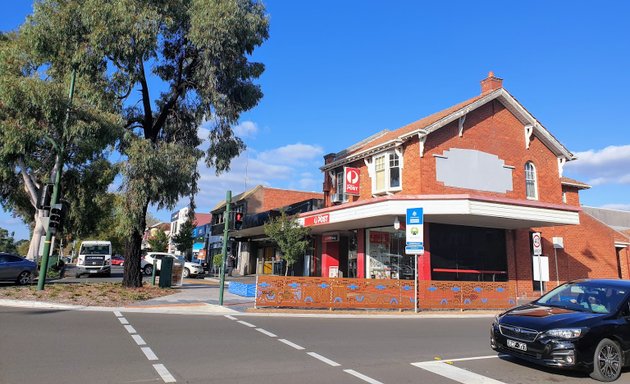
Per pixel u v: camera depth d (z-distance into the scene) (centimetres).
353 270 2417
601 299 780
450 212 1753
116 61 1659
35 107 1602
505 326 763
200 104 1897
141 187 1627
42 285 1647
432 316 1511
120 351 781
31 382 587
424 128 1986
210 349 823
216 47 1694
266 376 650
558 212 1973
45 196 1666
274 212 2995
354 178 2356
